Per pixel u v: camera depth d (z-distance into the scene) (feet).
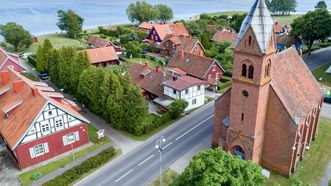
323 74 284.82
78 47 398.62
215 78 268.00
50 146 159.84
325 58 338.13
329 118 204.85
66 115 160.56
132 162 158.81
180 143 175.83
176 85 213.46
